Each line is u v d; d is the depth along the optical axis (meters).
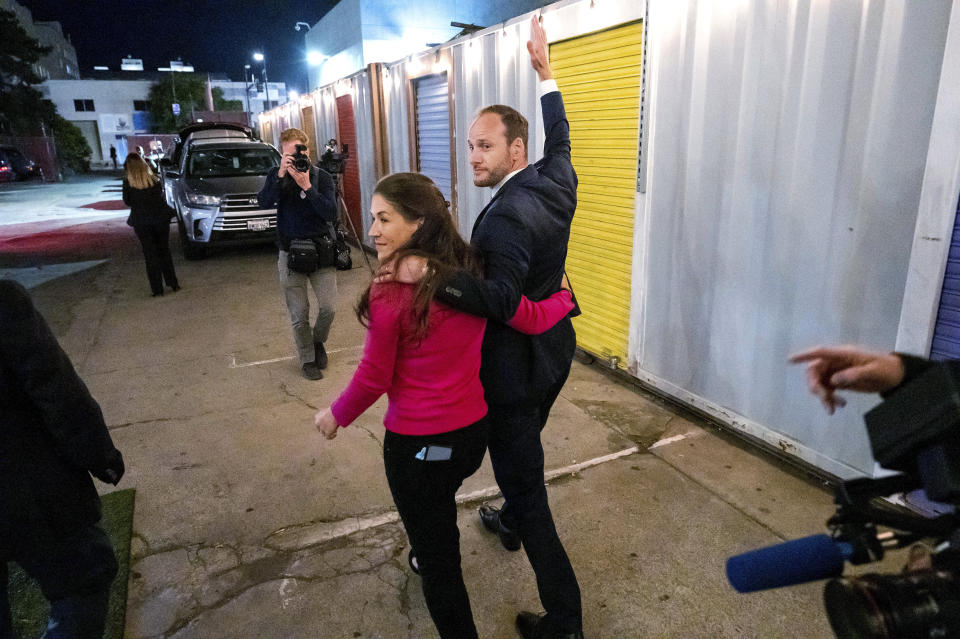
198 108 57.19
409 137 7.31
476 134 1.94
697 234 3.47
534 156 4.77
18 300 1.52
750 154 3.08
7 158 29.56
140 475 3.23
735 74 3.09
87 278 7.91
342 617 2.25
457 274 1.55
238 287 7.28
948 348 2.42
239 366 4.77
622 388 4.15
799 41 2.76
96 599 1.80
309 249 4.14
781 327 3.07
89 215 15.07
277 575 2.47
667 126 3.56
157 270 6.82
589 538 2.63
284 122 14.59
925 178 2.36
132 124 60.44
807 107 2.77
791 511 2.77
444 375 1.61
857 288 2.70
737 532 2.65
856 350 0.88
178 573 2.49
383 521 2.82
